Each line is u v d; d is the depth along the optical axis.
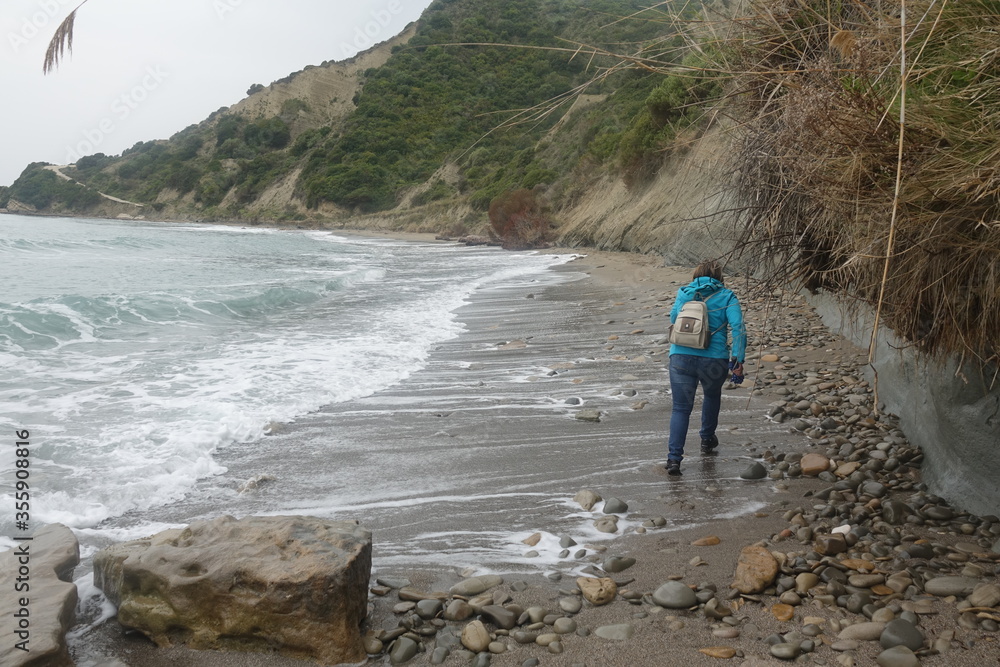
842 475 4.63
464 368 8.37
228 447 5.53
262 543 3.10
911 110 2.74
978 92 2.71
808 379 6.88
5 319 9.98
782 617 2.99
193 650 2.89
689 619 3.04
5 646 2.51
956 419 3.90
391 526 4.15
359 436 5.83
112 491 4.46
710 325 5.04
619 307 12.64
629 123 31.77
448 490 4.70
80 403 6.42
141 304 12.08
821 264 4.30
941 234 2.90
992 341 3.08
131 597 3.01
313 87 87.00
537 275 19.56
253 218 70.88
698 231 16.89
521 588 3.36
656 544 3.84
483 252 31.81
